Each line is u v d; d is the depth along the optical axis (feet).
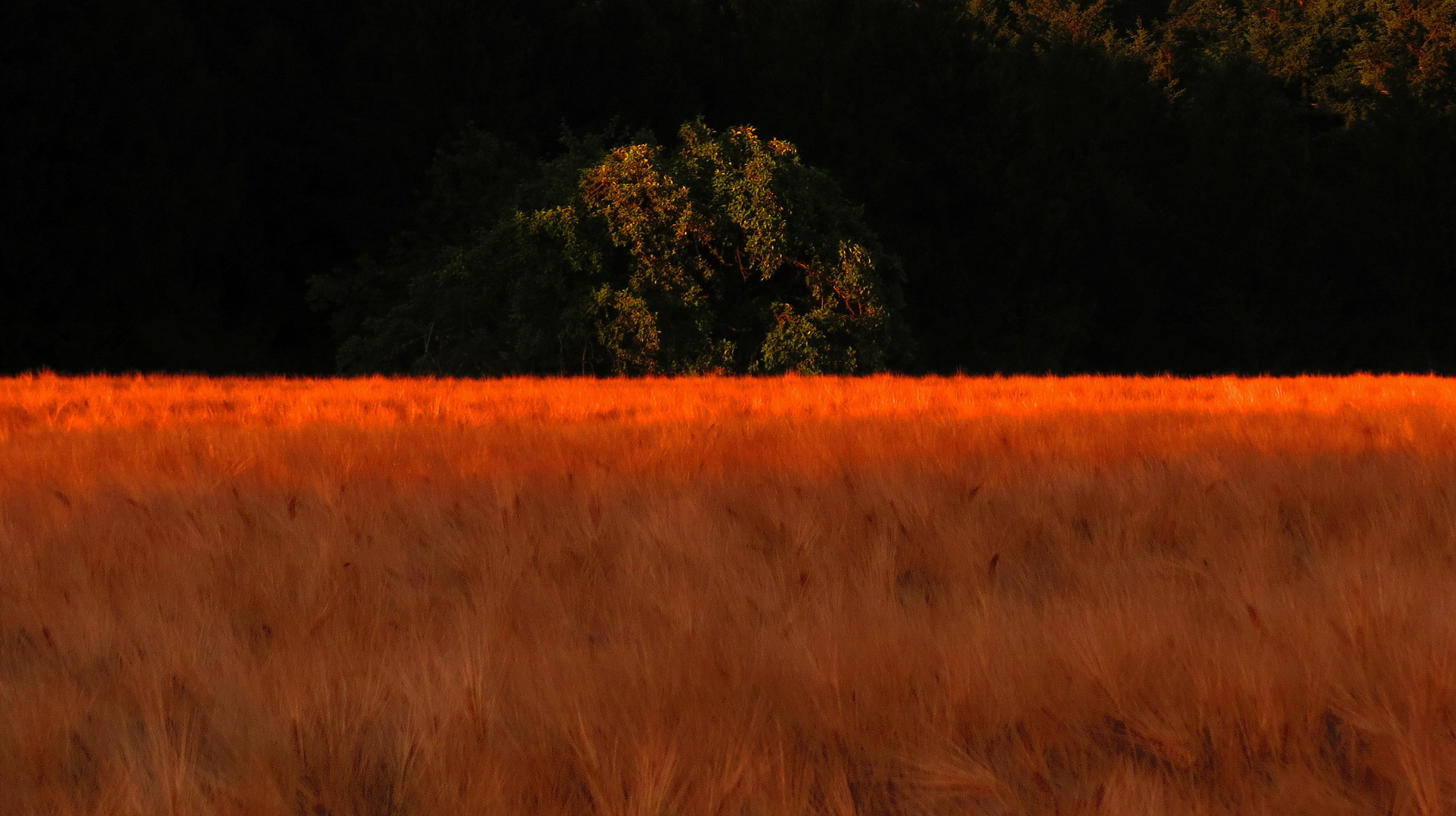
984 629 47.55
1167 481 83.56
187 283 495.41
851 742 39.47
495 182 414.62
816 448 104.88
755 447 108.68
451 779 36.40
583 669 44.27
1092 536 69.05
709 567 59.36
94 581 57.06
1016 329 579.07
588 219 316.40
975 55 585.22
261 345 503.61
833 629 48.39
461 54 508.94
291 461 100.27
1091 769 38.45
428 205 428.15
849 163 579.07
